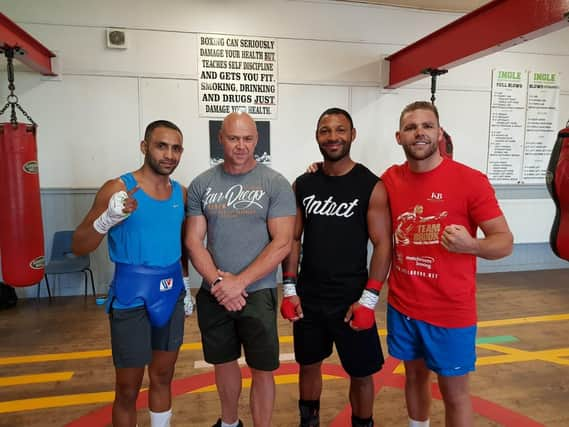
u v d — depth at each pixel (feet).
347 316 5.82
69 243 14.39
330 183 6.03
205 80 14.98
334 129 5.78
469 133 17.33
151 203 5.53
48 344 10.57
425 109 5.13
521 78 17.43
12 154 9.11
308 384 6.45
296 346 6.33
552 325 11.84
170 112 14.90
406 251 5.40
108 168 14.67
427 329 5.24
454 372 5.12
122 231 5.47
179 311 5.99
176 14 14.58
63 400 7.95
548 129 17.87
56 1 13.87
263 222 5.82
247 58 15.23
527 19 9.25
